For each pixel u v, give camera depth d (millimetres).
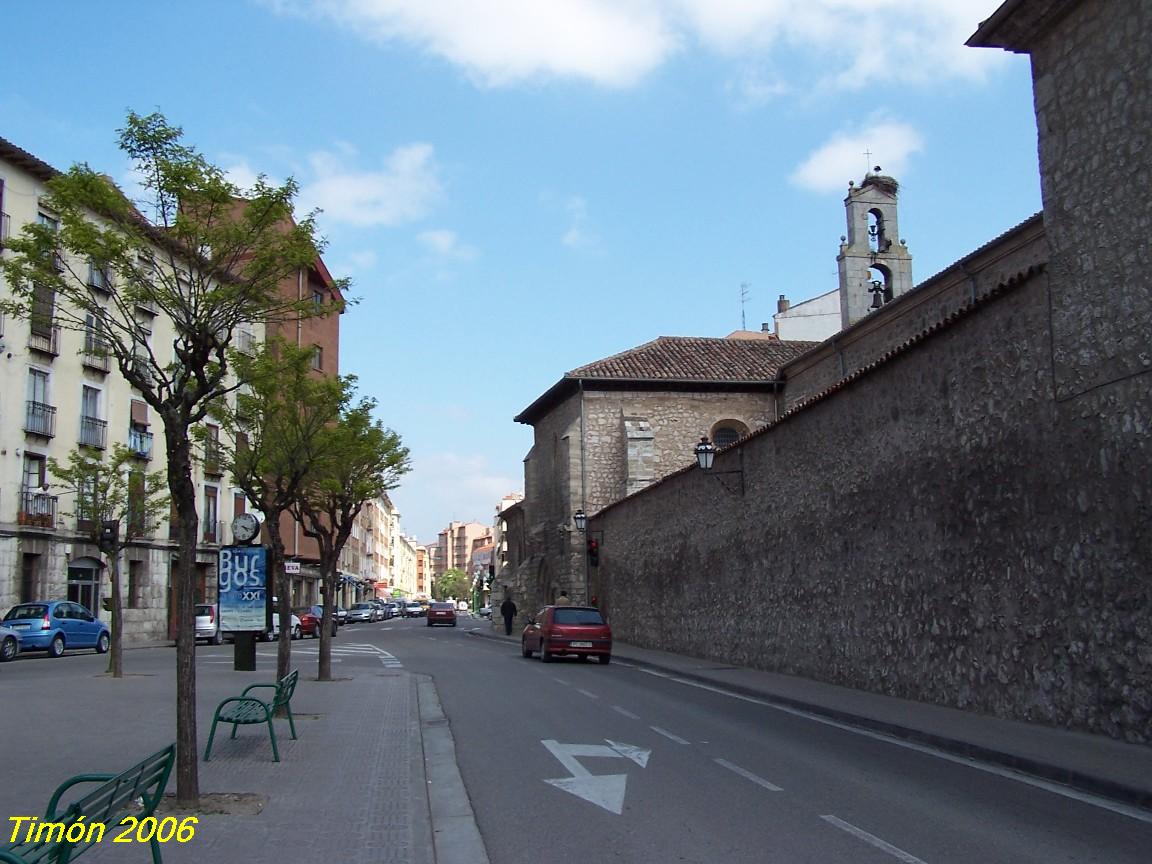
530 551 47969
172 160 9375
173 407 8516
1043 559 12281
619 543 35938
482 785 9102
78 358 36531
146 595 40438
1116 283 11148
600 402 41469
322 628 20250
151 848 5832
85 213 9523
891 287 36281
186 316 9102
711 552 25812
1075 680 11625
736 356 43750
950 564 14484
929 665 15023
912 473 15672
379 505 126188
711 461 23469
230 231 9461
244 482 18516
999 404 13312
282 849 6539
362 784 8859
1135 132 11039
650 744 11555
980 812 7859
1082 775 8898
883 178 36812
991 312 13547
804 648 19844
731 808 8023
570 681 20531
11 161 32500
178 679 7922
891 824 7438
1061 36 12352
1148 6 10969
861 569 17406
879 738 12156
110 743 10945
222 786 8727
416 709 14930
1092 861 6406
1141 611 10531
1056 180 12289
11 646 27625
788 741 11852
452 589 191625
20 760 9773
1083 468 11555
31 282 9578
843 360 33844
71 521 35969
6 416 33031
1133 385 10789
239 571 22000
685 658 26516
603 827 7414
